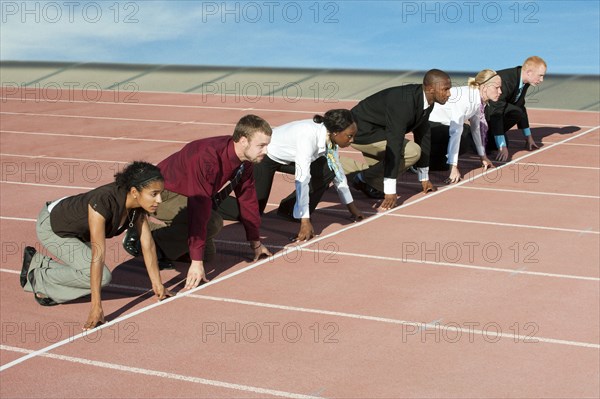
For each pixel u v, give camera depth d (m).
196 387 6.25
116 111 20.78
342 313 7.61
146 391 6.20
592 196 11.62
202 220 7.97
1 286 8.48
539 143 15.21
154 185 7.12
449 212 10.85
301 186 9.41
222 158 7.94
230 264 8.93
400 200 11.45
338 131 9.34
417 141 11.34
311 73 25.39
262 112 20.09
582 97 20.38
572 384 6.26
